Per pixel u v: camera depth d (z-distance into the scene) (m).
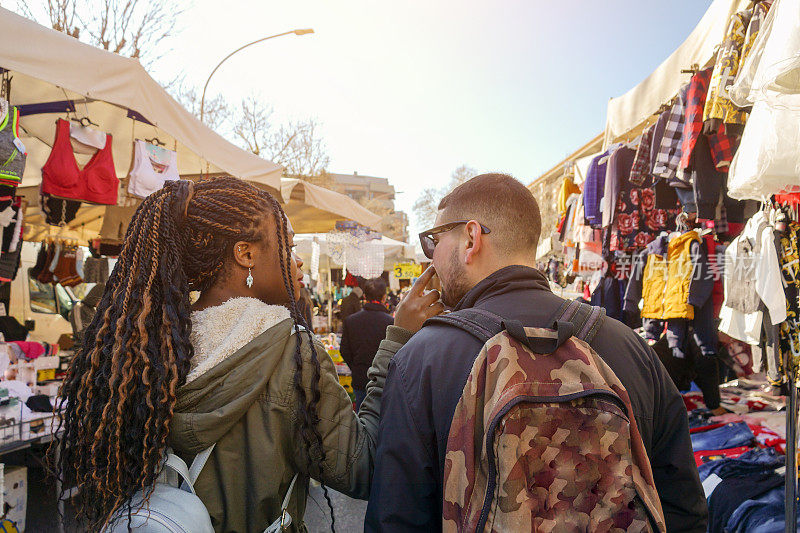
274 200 1.04
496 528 0.69
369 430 1.03
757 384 3.16
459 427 0.79
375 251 7.84
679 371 3.21
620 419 0.75
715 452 2.68
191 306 0.96
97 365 0.87
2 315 4.91
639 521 0.72
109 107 3.93
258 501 0.85
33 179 5.38
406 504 0.85
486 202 1.04
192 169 5.38
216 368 0.85
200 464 0.85
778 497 2.09
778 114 1.56
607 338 0.93
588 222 3.77
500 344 0.81
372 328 4.56
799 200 1.87
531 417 0.74
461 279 1.05
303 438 0.88
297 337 0.93
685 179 2.44
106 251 6.25
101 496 0.85
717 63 2.12
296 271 1.08
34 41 2.51
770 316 2.00
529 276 1.00
